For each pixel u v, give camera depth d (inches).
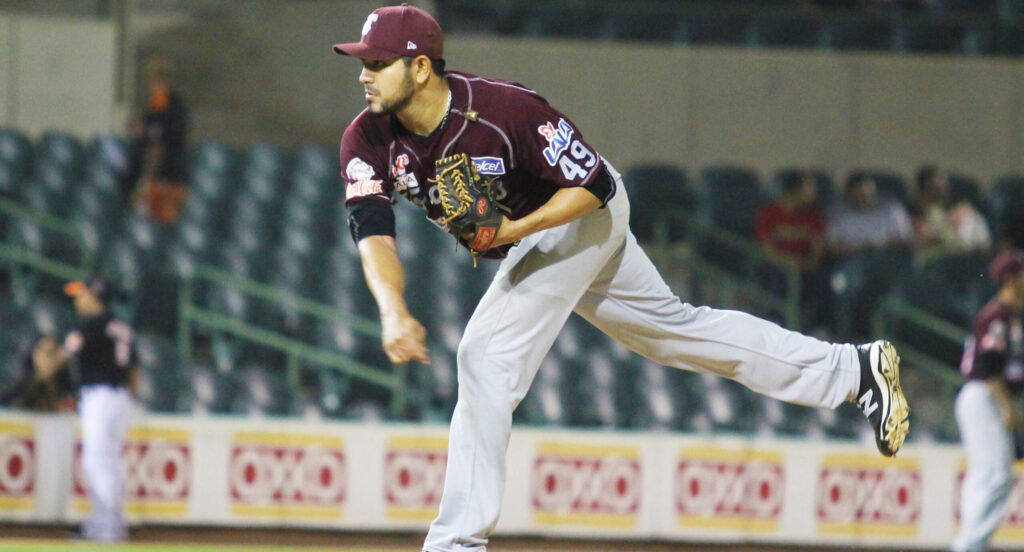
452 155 524.1
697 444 1320.1
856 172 1855.3
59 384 1290.6
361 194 538.6
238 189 1817.2
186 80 2012.8
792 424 1465.3
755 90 2030.0
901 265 1699.1
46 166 1791.3
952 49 2082.9
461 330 1536.7
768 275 1701.5
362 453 1290.6
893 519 1332.4
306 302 1593.3
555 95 2006.6
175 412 1381.6
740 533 1317.7
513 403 555.5
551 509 1300.4
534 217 518.9
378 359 1505.9
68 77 1984.5
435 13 2012.8
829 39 2060.8
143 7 2015.3
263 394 1419.8
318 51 2048.5
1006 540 1326.3
